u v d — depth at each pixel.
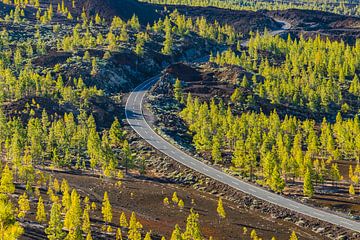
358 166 140.50
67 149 139.62
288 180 140.38
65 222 87.44
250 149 141.62
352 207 119.06
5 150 148.62
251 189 126.88
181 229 102.44
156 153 150.25
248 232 103.56
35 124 147.25
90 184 126.56
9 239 54.28
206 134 155.38
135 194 122.56
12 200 104.44
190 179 135.00
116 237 90.06
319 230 105.25
